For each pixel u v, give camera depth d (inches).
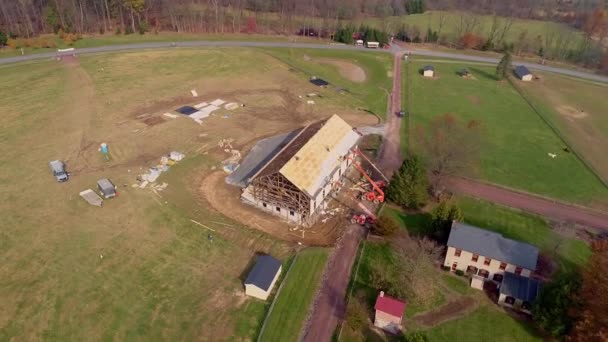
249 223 2687.0
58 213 2667.3
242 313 2070.6
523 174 3361.2
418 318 2078.0
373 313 2102.6
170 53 5551.2
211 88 4697.3
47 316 2005.4
